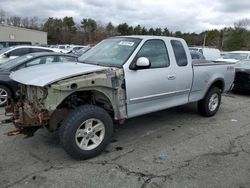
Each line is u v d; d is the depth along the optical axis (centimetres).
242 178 360
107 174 362
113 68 418
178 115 653
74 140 381
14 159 398
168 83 497
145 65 426
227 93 1018
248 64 1044
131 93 437
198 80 571
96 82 390
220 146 466
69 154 387
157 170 376
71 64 455
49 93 363
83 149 394
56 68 416
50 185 333
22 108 415
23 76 400
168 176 360
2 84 671
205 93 609
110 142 472
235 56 1584
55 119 390
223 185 342
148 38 476
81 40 7381
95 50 520
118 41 497
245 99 908
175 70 510
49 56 770
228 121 618
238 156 427
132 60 439
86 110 388
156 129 547
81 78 378
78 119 379
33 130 403
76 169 373
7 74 679
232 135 523
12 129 516
